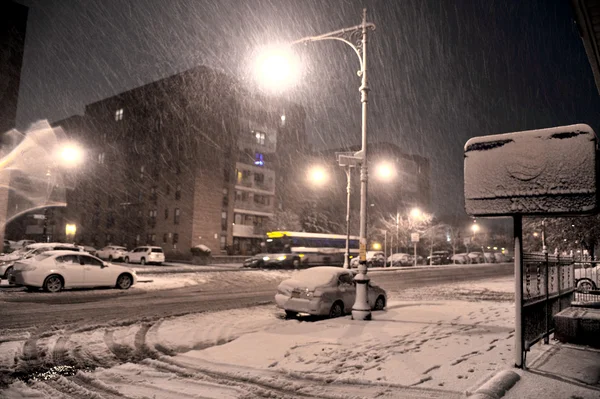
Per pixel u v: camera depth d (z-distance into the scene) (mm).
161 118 56312
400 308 14031
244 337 9117
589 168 5539
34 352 7867
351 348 8070
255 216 59188
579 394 4875
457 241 85500
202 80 54188
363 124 12594
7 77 31953
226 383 6090
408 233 67562
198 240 50625
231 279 25422
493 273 40438
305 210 63750
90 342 8773
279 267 37625
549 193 5762
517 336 6113
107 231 61438
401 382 5910
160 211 54594
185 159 52562
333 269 13305
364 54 12711
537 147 5910
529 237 44188
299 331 9766
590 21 5320
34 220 70500
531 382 5328
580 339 7660
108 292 17438
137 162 58656
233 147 55938
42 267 16516
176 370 6777
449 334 9312
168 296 16891
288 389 5805
